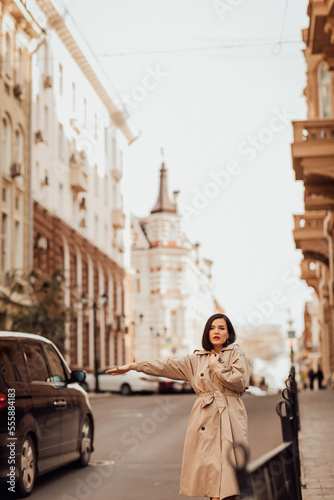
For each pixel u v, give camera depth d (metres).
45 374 10.84
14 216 35.12
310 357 96.00
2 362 9.56
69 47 46.25
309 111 37.84
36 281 31.95
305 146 26.95
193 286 99.81
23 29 36.16
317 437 14.96
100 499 9.27
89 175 52.56
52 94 43.12
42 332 29.58
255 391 56.19
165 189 95.19
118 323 59.72
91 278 52.75
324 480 9.62
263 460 4.14
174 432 18.28
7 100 34.25
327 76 34.00
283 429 7.05
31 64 37.69
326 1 23.66
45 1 40.31
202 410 5.95
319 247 39.59
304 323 120.50
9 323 32.38
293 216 39.62
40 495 9.60
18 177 35.62
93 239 52.78
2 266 33.72
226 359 6.06
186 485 5.89
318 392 39.28
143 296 92.50
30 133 37.34
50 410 10.50
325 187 28.50
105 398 38.00
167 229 93.25
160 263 92.25
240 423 5.91
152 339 91.88
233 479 5.68
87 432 12.35
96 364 43.47
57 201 44.16
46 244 41.34
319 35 25.20
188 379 6.13
